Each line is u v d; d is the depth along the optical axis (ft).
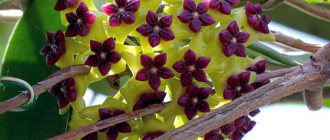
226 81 0.33
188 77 0.32
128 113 0.32
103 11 0.33
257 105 0.30
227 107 0.29
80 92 0.34
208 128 0.29
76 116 0.38
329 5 0.47
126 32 0.33
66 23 0.34
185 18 0.32
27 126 0.38
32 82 0.38
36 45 0.39
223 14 0.33
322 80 0.32
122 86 0.34
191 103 0.33
